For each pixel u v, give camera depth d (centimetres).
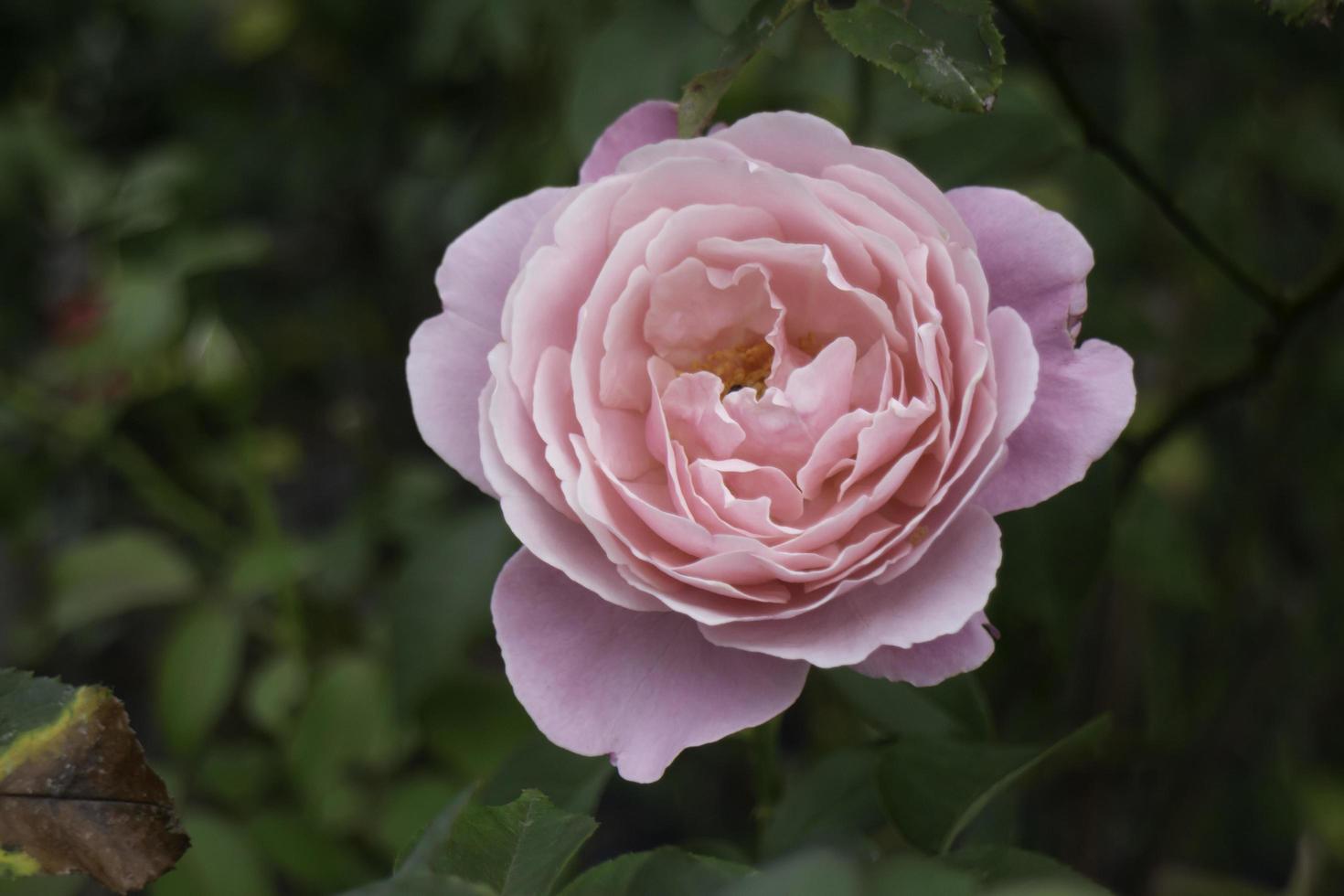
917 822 46
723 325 44
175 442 77
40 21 90
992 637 43
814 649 42
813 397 43
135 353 64
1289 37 61
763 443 44
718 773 83
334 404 105
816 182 43
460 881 38
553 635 43
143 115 99
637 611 43
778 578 42
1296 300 53
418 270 97
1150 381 66
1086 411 43
